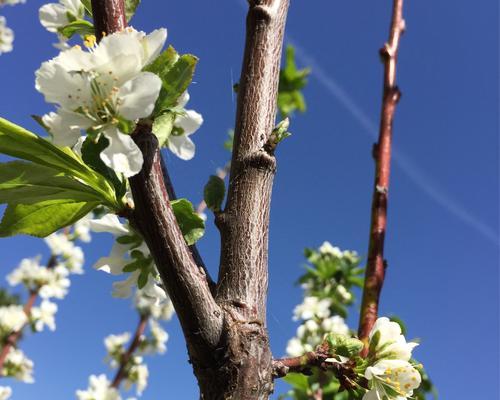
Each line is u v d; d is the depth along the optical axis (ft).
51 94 0.42
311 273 1.77
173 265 0.38
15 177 0.43
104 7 0.43
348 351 0.48
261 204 0.45
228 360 0.39
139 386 2.78
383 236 0.60
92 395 2.51
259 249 0.44
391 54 0.73
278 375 0.43
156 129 0.42
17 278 2.85
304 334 1.56
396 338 0.52
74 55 0.41
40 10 0.67
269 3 0.52
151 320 2.86
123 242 0.60
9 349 2.67
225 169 1.35
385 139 0.67
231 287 0.42
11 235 0.46
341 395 0.93
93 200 0.45
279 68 0.52
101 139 0.42
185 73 0.42
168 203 0.39
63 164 0.43
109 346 2.84
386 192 0.63
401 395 0.49
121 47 0.41
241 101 0.49
